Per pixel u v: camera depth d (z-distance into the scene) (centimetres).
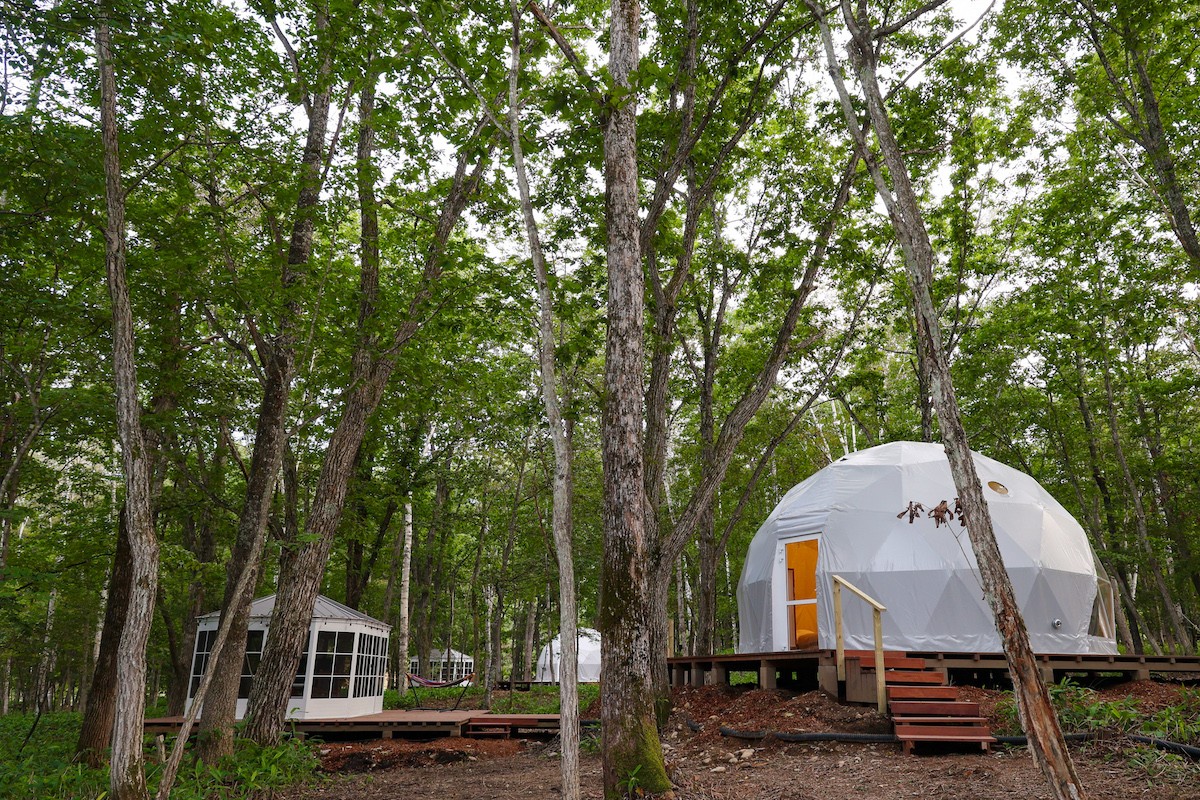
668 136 1091
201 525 1812
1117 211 1616
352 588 2167
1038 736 446
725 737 969
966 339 1978
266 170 923
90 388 971
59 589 1435
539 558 2022
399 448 2198
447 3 773
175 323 1039
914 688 905
